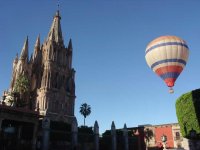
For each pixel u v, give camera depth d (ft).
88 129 229.86
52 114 272.51
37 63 322.55
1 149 124.88
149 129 261.03
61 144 165.48
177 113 125.80
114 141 209.87
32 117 135.13
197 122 109.19
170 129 251.80
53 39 321.93
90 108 345.10
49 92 283.59
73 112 303.07
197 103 110.73
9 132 133.59
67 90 311.68
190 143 153.99
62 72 313.32
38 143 152.66
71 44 344.90
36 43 339.16
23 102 233.55
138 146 254.47
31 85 305.32
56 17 352.69
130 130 268.21
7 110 123.03
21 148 133.28
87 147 186.60
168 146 247.70
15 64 324.60
